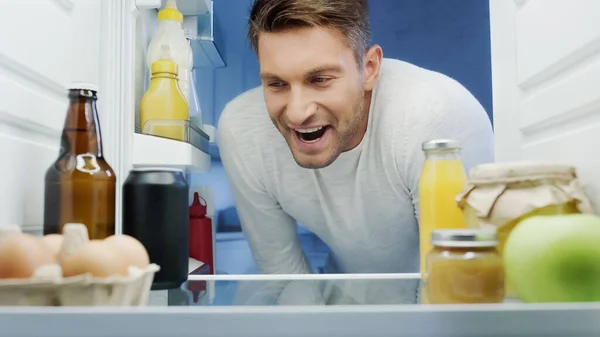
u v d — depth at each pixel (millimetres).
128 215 634
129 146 902
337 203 1195
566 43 686
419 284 697
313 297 581
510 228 598
